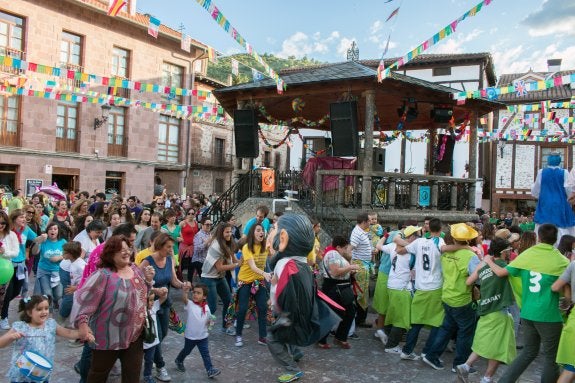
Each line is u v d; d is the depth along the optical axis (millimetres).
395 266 6031
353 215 9875
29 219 8023
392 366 5535
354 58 14000
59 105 21250
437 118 11438
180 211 11352
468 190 11977
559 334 4332
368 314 7945
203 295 4977
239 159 12281
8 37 19203
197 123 29156
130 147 24156
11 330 3686
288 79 10664
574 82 6805
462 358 5289
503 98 25078
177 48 26172
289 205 10047
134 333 3719
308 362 5574
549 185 6488
